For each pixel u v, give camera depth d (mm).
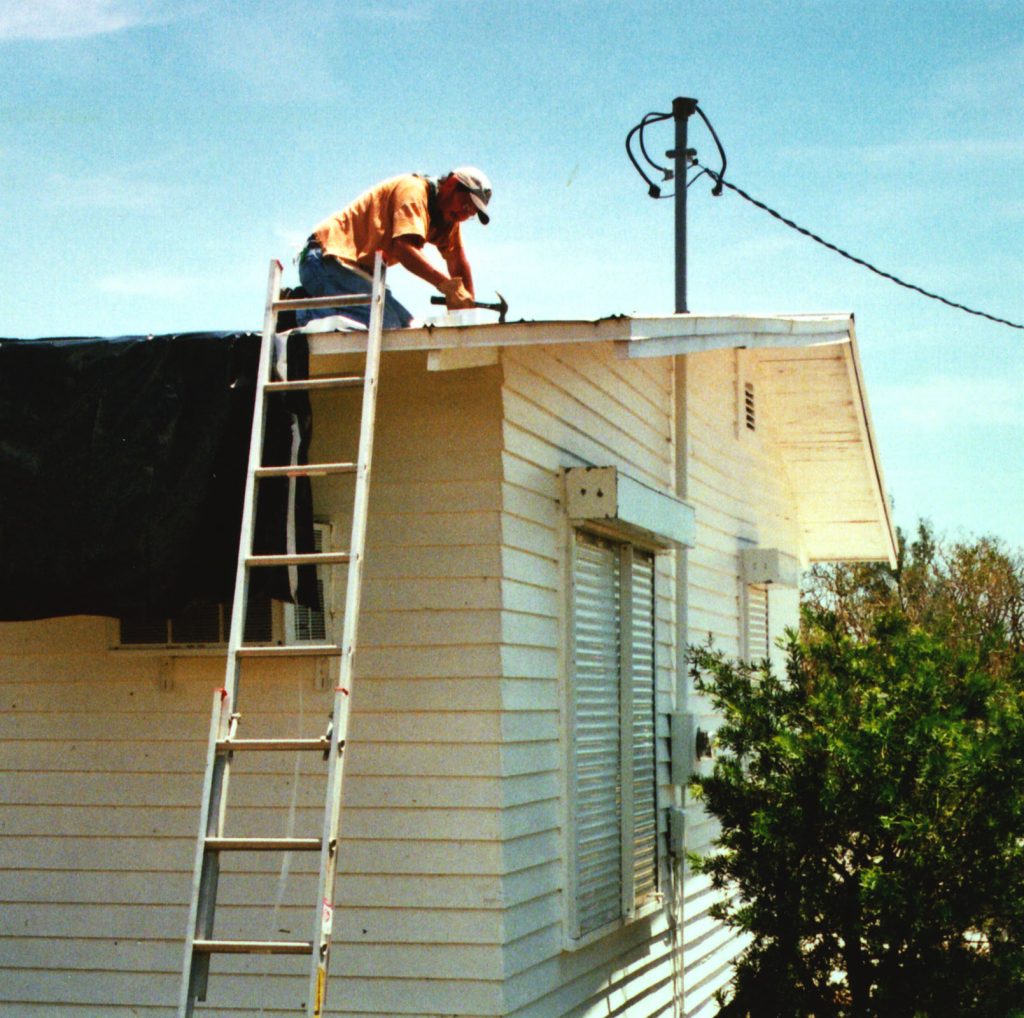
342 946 5746
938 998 6250
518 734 5977
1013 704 6871
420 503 6016
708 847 9203
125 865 6059
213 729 4562
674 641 8586
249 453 5316
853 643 7355
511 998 5707
